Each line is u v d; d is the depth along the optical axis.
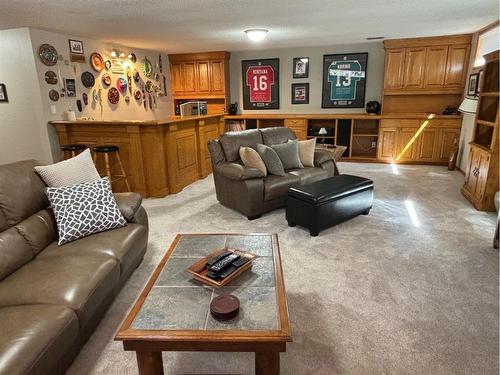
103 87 5.48
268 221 3.49
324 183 3.38
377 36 5.50
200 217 3.64
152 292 1.55
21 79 4.44
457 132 5.71
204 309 1.43
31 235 2.03
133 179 4.44
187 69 7.20
